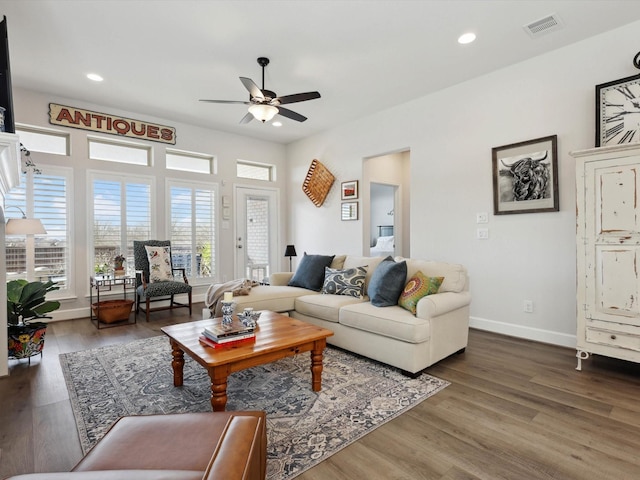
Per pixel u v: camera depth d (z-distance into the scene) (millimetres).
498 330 3699
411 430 1849
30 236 4000
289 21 2826
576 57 3158
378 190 8109
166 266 4691
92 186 4586
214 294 3584
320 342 2328
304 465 1569
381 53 3322
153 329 3898
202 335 2285
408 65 3561
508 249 3623
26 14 2707
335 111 4871
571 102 3191
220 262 5738
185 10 2682
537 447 1691
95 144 4750
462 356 2986
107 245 4691
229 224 5855
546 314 3367
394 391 2307
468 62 3510
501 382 2441
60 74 3738
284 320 2717
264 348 2061
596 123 2939
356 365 2785
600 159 2502
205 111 4855
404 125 4578
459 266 3018
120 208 4793
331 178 5609
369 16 2764
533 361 2857
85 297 4516
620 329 2428
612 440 1744
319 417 1983
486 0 2578
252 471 863
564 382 2436
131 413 2045
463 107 3959
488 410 2051
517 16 2771
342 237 5520
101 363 2840
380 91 4199
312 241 6059
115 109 4734
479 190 3836
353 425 1899
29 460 1617
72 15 2729
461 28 2930
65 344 3354
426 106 4324
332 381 2477
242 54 3332
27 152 3811
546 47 3238
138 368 2732
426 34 3012
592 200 2543
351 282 3471
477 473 1510
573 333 3205
